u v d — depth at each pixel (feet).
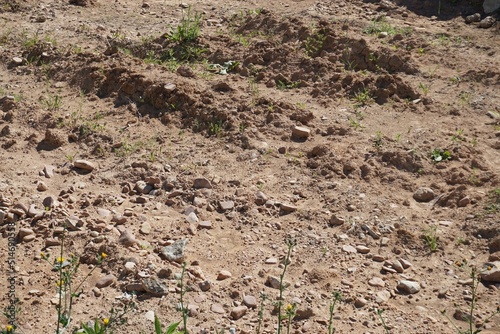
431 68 14.25
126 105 13.25
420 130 12.63
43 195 11.08
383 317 9.29
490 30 15.43
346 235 10.51
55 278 9.69
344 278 9.84
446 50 14.73
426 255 10.27
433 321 9.27
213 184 11.35
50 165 11.84
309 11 16.05
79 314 9.16
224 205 10.98
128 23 16.26
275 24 15.38
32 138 12.37
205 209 10.94
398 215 10.90
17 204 10.73
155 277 9.55
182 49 14.80
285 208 10.95
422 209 11.09
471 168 11.80
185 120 12.84
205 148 12.25
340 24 15.40
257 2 17.22
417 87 13.71
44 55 14.65
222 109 12.84
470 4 16.29
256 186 11.40
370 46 14.39
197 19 16.08
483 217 10.70
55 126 12.73
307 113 12.80
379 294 9.59
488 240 10.41
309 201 11.17
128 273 9.66
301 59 14.23
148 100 13.26
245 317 9.23
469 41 15.05
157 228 10.50
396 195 11.34
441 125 12.80
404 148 12.14
